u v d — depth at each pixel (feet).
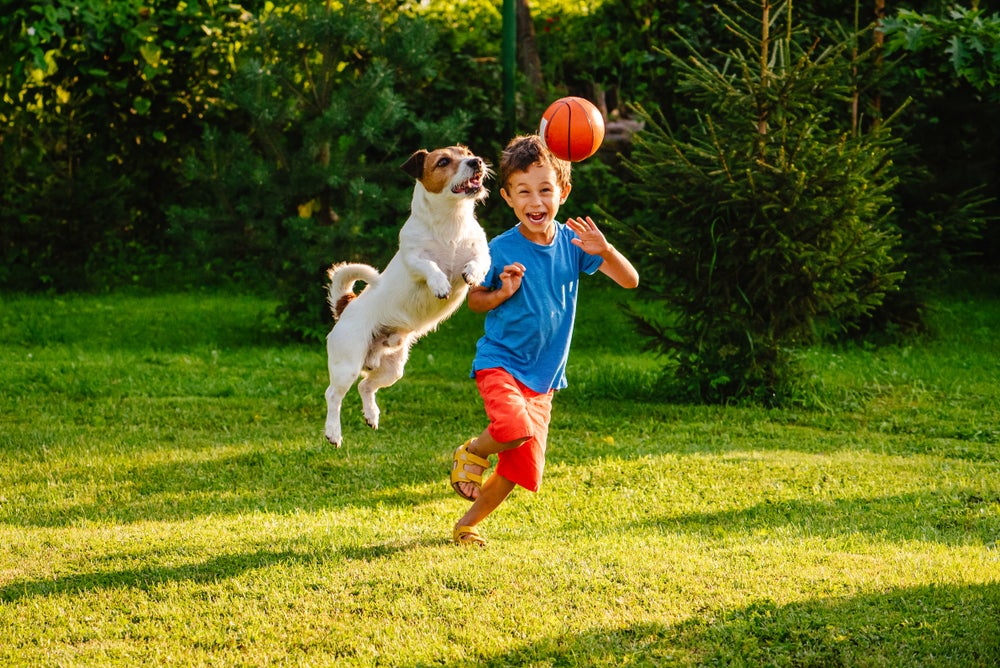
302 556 14.55
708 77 26.61
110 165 45.83
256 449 22.13
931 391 29.12
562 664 11.14
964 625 11.64
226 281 45.96
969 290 43.45
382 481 19.85
